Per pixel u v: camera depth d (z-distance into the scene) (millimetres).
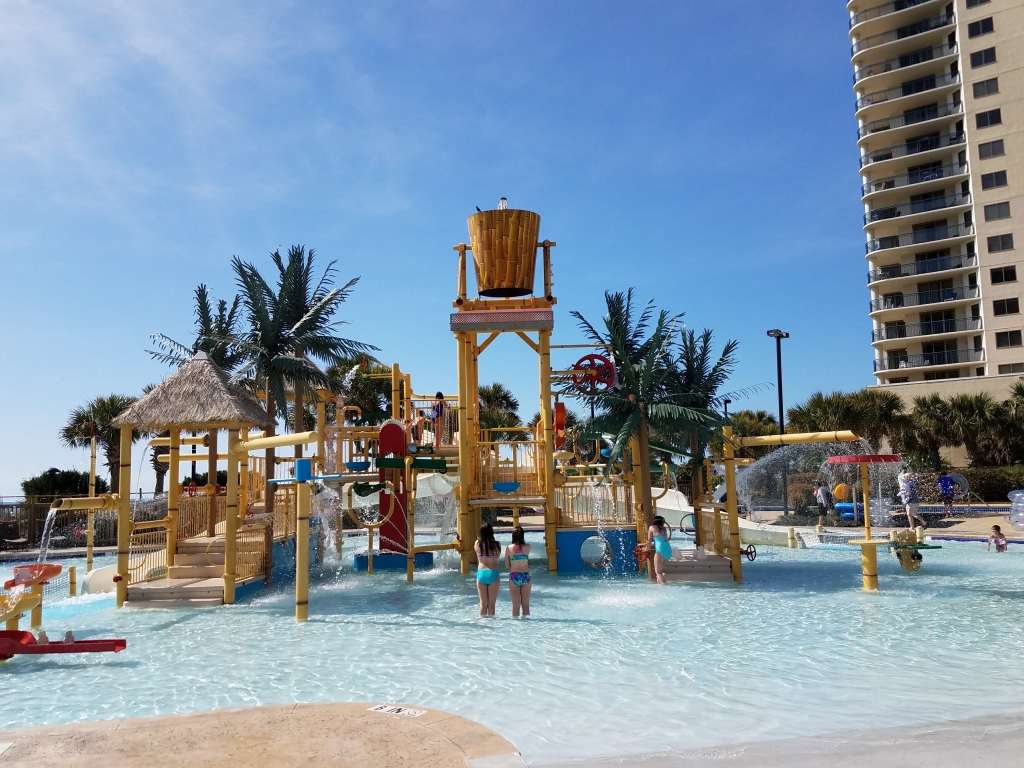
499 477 18172
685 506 27531
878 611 12008
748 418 45812
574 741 5957
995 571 16641
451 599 14227
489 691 7562
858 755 5332
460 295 17750
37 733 5965
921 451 40656
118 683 8242
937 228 53375
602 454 19234
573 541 17219
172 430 15781
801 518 31562
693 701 7098
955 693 7246
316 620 12086
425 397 20266
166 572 15258
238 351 18453
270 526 16359
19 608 9734
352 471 16969
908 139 56125
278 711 6543
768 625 11031
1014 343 50062
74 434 35906
